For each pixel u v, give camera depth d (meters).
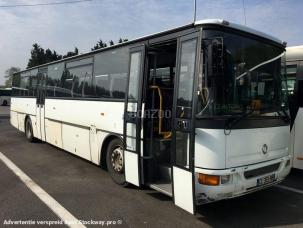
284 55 6.25
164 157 6.37
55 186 7.01
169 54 6.52
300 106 7.77
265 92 5.65
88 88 8.38
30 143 12.70
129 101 6.45
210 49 4.69
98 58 8.02
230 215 5.54
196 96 4.86
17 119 14.76
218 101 4.84
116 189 6.82
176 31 5.42
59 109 10.05
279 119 5.83
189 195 4.89
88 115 8.27
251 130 5.20
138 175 6.12
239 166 5.02
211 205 5.98
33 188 6.84
